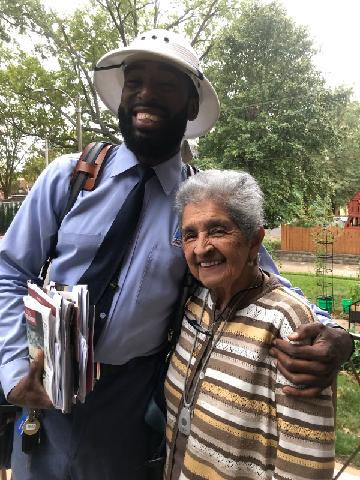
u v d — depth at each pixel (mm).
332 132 18375
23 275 1782
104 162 1803
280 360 1328
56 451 1759
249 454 1397
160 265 1693
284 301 1433
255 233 1470
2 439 1892
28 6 18688
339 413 4547
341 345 1347
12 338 1648
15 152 37250
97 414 1752
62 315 1298
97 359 1704
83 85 20422
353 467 3438
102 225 1698
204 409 1472
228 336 1484
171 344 1769
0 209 27859
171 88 1715
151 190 1754
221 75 18938
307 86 18078
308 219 18266
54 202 1779
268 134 17375
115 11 20141
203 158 18266
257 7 18766
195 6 19391
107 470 1791
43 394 1475
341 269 18281
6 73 20781
